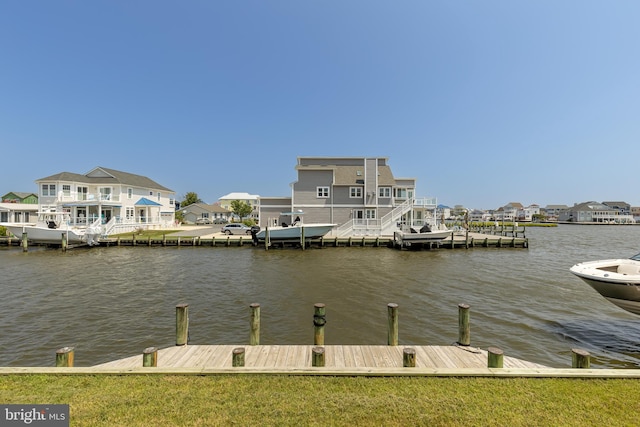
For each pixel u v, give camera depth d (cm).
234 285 1425
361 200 3341
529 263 2075
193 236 3316
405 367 497
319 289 1348
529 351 751
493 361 496
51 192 3619
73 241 2736
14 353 733
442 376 471
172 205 5459
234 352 499
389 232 3188
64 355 491
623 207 12044
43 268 1845
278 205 3544
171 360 597
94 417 364
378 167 3666
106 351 747
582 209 10912
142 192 4491
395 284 1444
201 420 363
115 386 434
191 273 1705
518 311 1056
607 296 902
